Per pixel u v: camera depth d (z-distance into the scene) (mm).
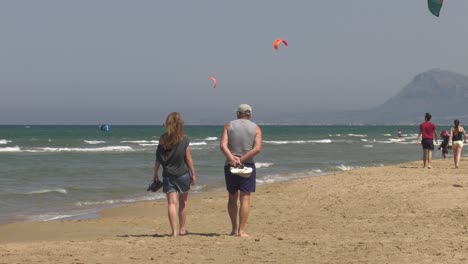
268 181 39000
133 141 127875
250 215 21062
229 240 14555
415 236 14898
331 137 175000
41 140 130250
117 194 32406
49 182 38594
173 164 14750
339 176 34188
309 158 65875
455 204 20906
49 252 13094
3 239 18281
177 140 14586
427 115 38406
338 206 22391
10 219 23516
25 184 37406
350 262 11742
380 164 55906
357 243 13938
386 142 128750
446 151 52688
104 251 13188
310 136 187375
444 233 15289
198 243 14133
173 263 11844
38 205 28016
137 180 40062
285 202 24312
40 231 19578
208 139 146750
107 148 89125
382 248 13141
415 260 11781
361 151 83812
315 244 13945
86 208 26906
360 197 24438
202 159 61844
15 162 57125
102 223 20922
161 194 32406
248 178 14656
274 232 16875
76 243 14516
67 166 51969
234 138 14422
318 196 25625
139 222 21000
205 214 22188
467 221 17422
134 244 14086
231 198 15117
